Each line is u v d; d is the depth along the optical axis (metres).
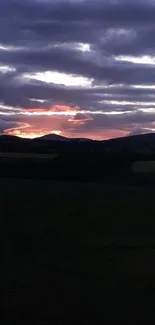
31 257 14.13
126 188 38.38
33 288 10.95
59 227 19.61
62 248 15.45
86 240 16.97
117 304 9.81
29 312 9.24
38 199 29.08
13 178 47.47
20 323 8.60
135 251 15.12
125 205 26.94
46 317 8.97
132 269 12.77
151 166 50.44
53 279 11.77
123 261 13.72
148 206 26.41
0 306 9.59
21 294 10.46
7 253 14.66
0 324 8.53
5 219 21.48
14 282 11.43
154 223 20.69
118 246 15.91
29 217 22.16
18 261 13.52
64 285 11.20
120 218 22.28
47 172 50.50
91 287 11.09
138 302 9.98
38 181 44.69
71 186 39.47
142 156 55.06
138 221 21.42
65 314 9.16
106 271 12.59
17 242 16.41
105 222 20.92
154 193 34.34
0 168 52.28
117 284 11.30
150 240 16.98
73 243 16.25
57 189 36.44
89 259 13.95
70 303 9.86
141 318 9.01
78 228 19.45
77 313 9.23
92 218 22.09
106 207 25.72
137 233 18.47
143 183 44.53
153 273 12.41
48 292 10.65
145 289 10.95
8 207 25.48
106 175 48.25
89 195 32.16
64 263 13.38
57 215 22.88
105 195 32.38
